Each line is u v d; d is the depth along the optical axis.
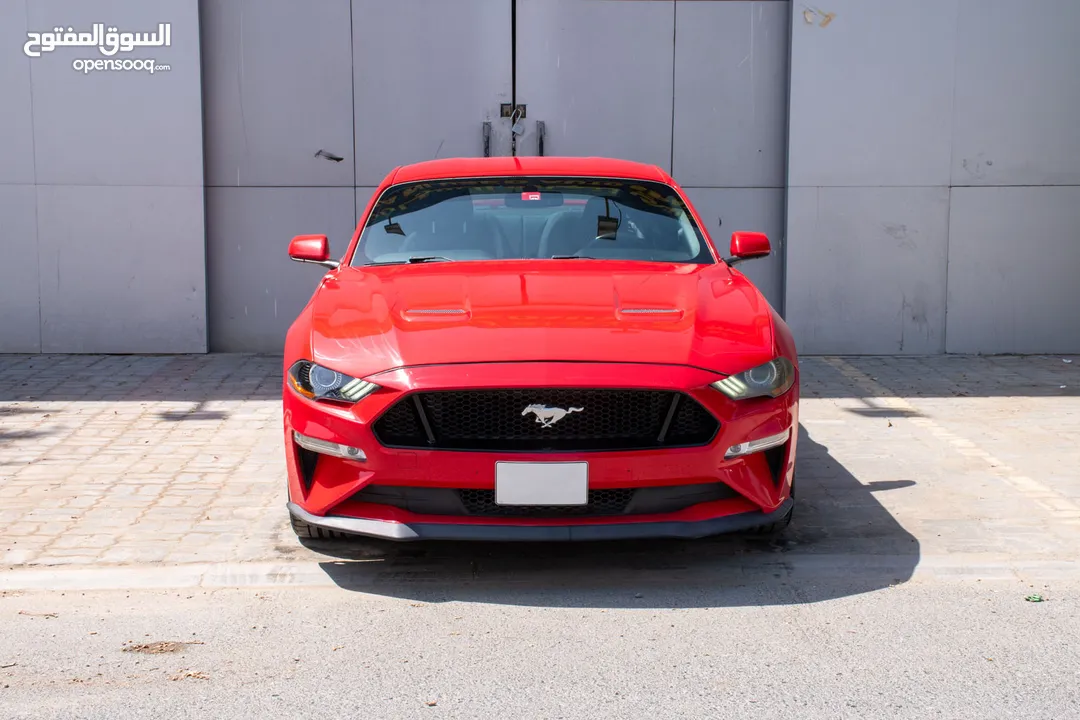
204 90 8.72
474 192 5.22
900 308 8.95
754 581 3.95
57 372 8.09
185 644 3.37
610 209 5.11
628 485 3.67
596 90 8.91
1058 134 8.80
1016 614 3.59
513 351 3.72
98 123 8.55
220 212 8.86
